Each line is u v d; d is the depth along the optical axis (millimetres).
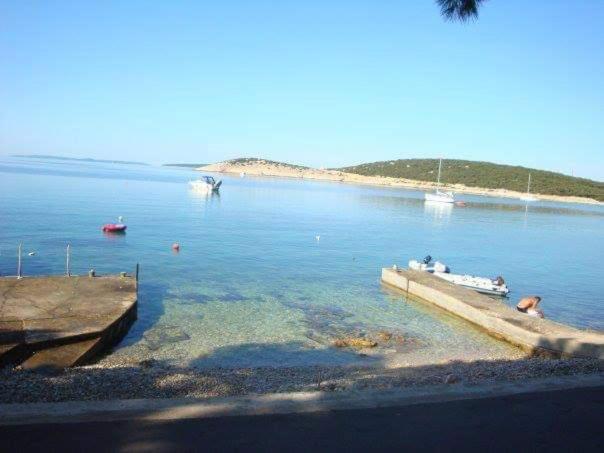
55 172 147500
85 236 38531
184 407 6820
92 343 14328
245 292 24312
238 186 147500
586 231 76062
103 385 8852
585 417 7172
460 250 46625
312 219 65812
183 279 26266
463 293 23391
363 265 34438
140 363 13852
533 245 54594
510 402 7641
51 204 59562
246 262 32531
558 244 57250
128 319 17562
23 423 6113
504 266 39531
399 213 84500
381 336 18422
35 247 32656
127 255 32062
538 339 16703
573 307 26594
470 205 120500
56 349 13672
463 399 7684
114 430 6043
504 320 18797
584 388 8430
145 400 7031
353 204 100438
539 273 37156
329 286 27062
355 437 6180
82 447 5562
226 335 17531
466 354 16812
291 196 115438
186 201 81438
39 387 8344
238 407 6922
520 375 9906
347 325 19812
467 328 20266
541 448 6137
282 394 7559
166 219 54469
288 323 19484
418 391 7898
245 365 14672
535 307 22297
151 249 34812
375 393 7727
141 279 25609
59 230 40438
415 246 46812
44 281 20172
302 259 35219
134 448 5598
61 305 17016
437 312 22688
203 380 10008
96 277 21422
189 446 5711
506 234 63906
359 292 26031
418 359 15891
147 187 109812
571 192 180625
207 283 25703
